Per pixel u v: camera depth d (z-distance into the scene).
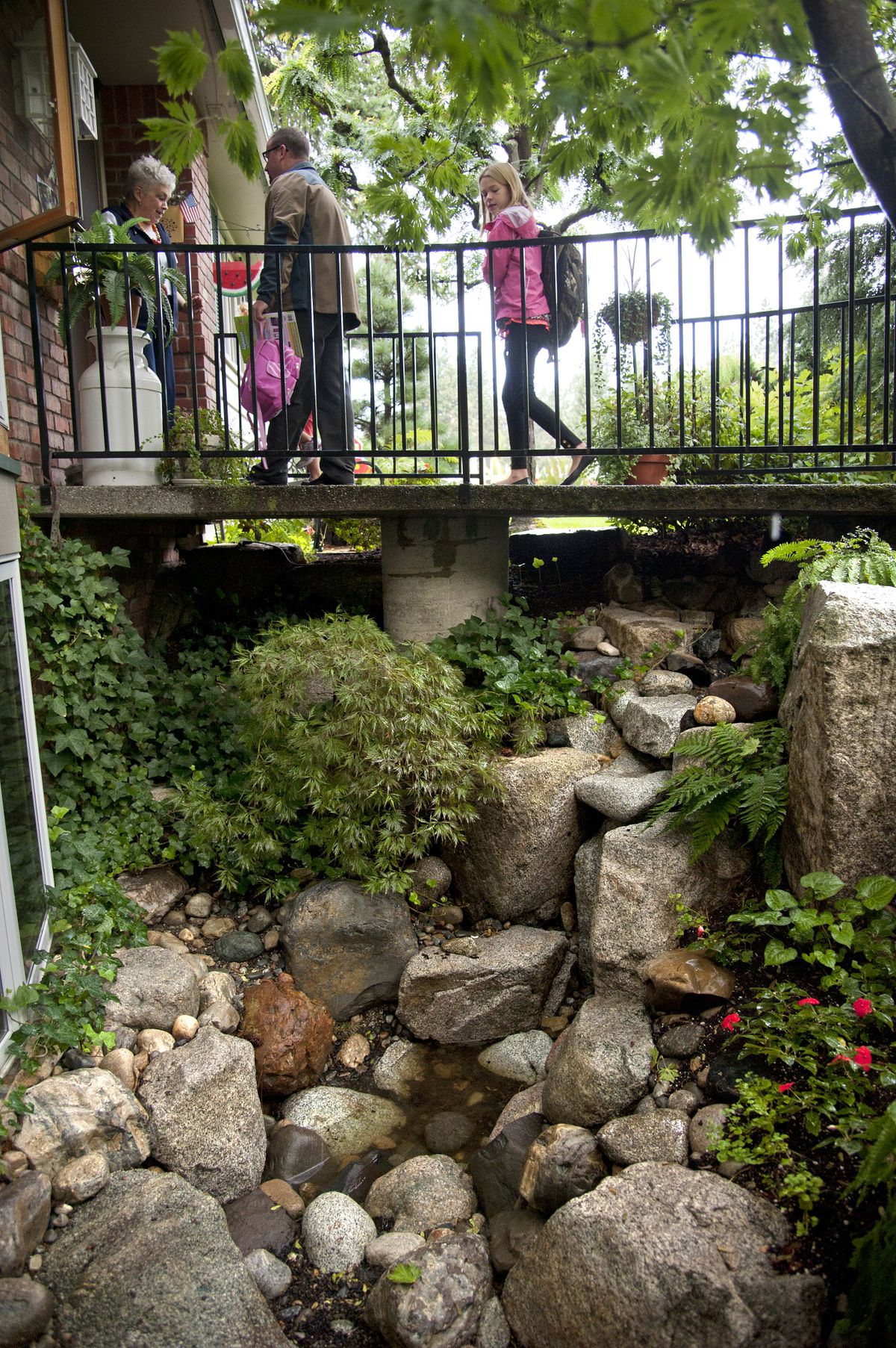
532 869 4.12
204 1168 2.96
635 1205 2.38
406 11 1.37
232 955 3.87
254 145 2.01
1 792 2.79
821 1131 2.51
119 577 5.28
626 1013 3.24
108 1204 2.58
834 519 4.93
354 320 4.91
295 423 4.79
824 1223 2.29
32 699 3.46
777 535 5.16
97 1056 3.08
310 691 4.16
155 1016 3.31
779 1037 2.76
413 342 5.44
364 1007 3.92
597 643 5.00
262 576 6.01
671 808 3.65
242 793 4.18
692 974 3.10
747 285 4.30
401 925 3.97
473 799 4.19
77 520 4.64
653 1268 2.21
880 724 2.97
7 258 4.29
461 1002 3.79
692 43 1.59
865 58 1.68
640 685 4.58
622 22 1.43
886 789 2.97
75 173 3.98
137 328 5.10
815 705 3.09
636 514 4.49
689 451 4.33
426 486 4.42
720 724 3.89
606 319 5.94
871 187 1.77
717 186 1.94
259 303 4.41
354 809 3.99
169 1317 2.31
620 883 3.52
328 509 4.44
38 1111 2.68
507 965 3.81
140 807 4.12
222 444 5.29
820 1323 2.13
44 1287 2.31
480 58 1.43
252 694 4.07
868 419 4.19
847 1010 2.71
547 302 4.90
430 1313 2.47
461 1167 3.15
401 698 3.93
